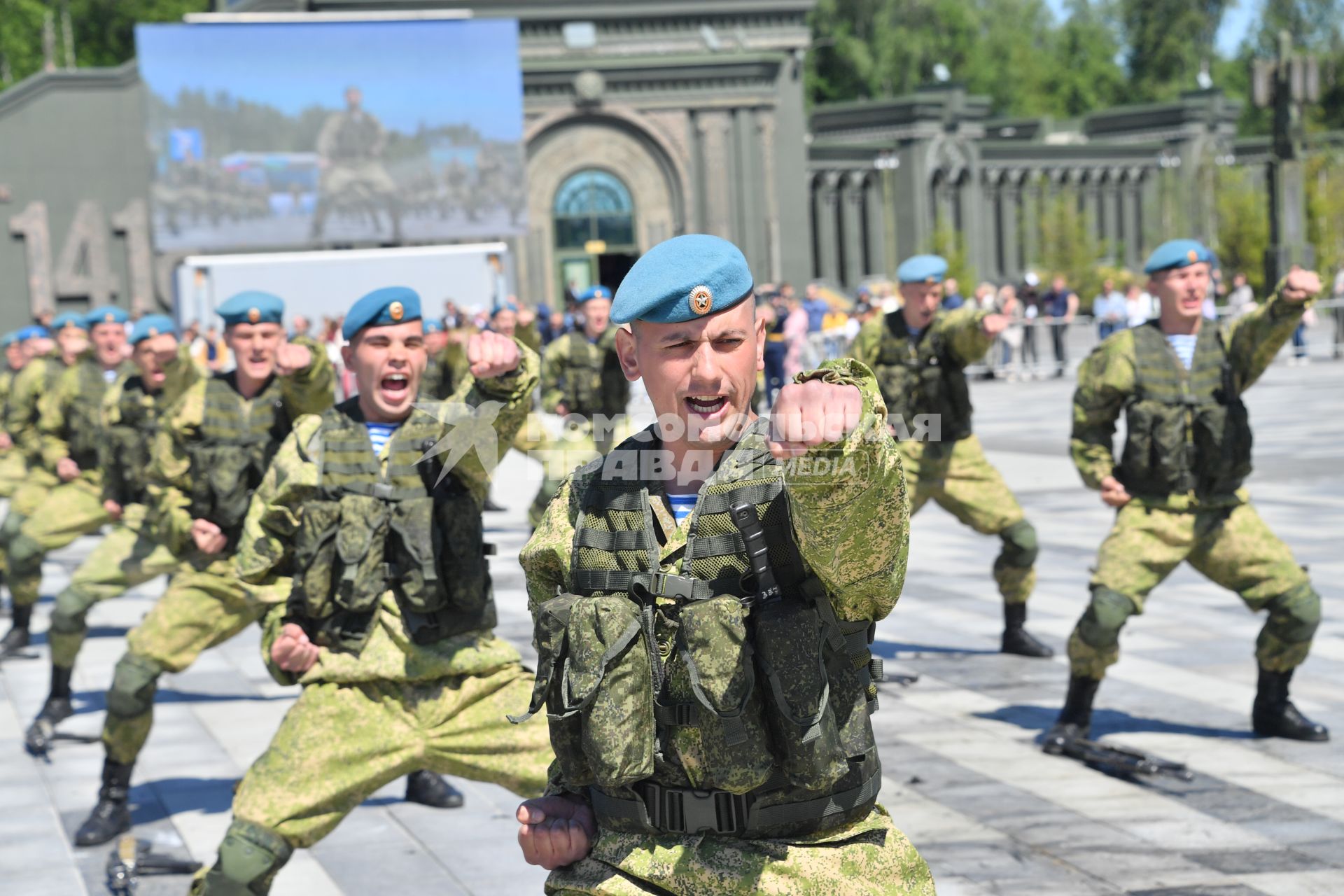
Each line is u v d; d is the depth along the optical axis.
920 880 2.68
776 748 2.51
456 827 5.99
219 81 33.84
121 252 38.88
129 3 67.19
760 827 2.57
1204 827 5.41
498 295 27.28
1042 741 6.65
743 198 41.22
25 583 9.75
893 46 77.44
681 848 2.60
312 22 34.16
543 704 2.66
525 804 2.75
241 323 5.72
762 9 41.56
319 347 5.46
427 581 4.00
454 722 4.05
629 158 40.84
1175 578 10.38
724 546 2.52
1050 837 5.37
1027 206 57.16
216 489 5.75
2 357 30.72
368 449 4.14
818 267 53.50
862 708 2.58
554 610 2.57
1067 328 30.14
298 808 3.98
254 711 8.09
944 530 13.32
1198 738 6.61
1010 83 90.62
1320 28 92.06
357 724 4.04
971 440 8.27
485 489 4.14
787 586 2.50
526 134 40.09
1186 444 6.15
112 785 5.97
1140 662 8.05
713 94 40.88
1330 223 43.62
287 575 4.30
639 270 2.53
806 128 54.84
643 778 2.60
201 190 33.97
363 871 5.45
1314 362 28.83
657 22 41.16
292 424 5.84
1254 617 9.07
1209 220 53.97
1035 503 13.82
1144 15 95.25
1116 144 59.94
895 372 8.07
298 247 35.53
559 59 40.53
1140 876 4.93
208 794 6.53
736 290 2.50
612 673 2.49
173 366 6.78
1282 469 14.78
